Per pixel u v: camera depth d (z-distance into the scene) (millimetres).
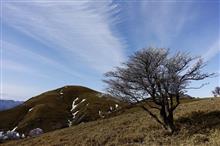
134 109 75750
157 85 34000
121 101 35656
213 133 30406
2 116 113562
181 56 34625
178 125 36781
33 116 105375
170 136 33438
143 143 33781
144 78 34125
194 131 33062
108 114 94125
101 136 42656
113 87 35312
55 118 104062
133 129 41656
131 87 34844
